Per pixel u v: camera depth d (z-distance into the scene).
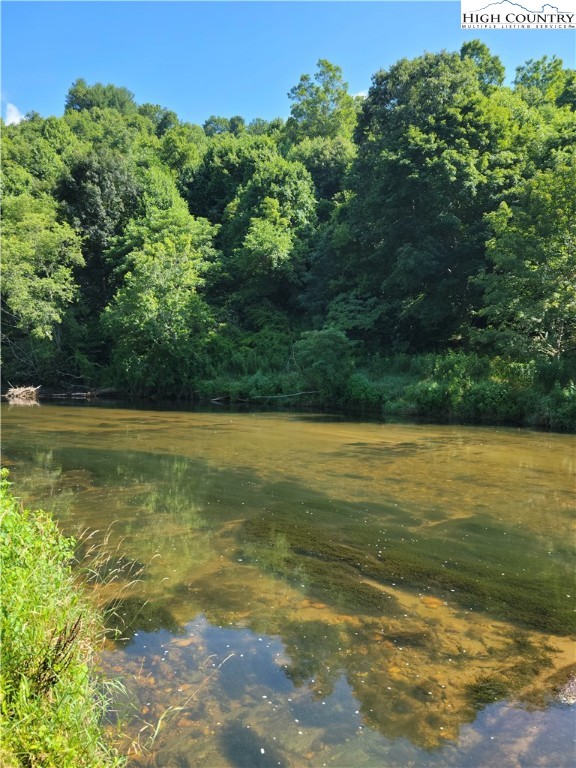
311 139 62.41
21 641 2.78
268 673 3.63
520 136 25.62
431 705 3.33
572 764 2.85
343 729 3.10
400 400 21.77
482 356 22.62
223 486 8.91
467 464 11.05
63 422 17.97
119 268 33.12
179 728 3.06
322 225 38.59
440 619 4.45
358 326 28.00
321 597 4.83
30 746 2.21
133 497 8.11
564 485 9.26
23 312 28.59
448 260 25.16
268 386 26.83
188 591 4.88
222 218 43.81
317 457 11.73
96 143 55.44
